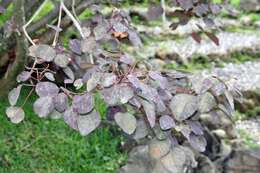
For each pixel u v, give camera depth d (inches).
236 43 123.7
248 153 85.1
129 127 42.7
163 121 42.7
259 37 129.0
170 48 116.8
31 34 72.1
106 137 86.0
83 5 64.5
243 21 136.3
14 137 82.2
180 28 124.7
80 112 42.2
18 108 46.6
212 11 61.4
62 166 80.3
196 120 45.1
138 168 78.0
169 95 44.8
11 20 56.6
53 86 44.7
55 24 76.0
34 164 79.4
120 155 83.9
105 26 50.1
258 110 102.6
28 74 47.3
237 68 115.1
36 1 72.8
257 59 120.9
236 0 144.5
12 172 77.4
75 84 46.1
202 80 44.7
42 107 43.5
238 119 100.1
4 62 78.1
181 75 48.8
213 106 44.3
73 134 85.0
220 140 87.4
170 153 43.9
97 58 53.4
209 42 122.7
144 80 44.6
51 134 84.4
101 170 81.0
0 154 78.7
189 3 60.8
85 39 48.4
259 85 106.7
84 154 82.7
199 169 80.7
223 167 84.5
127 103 42.9
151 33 121.6
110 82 41.3
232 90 47.2
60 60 46.8
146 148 79.3
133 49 112.1
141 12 126.5
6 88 64.9
